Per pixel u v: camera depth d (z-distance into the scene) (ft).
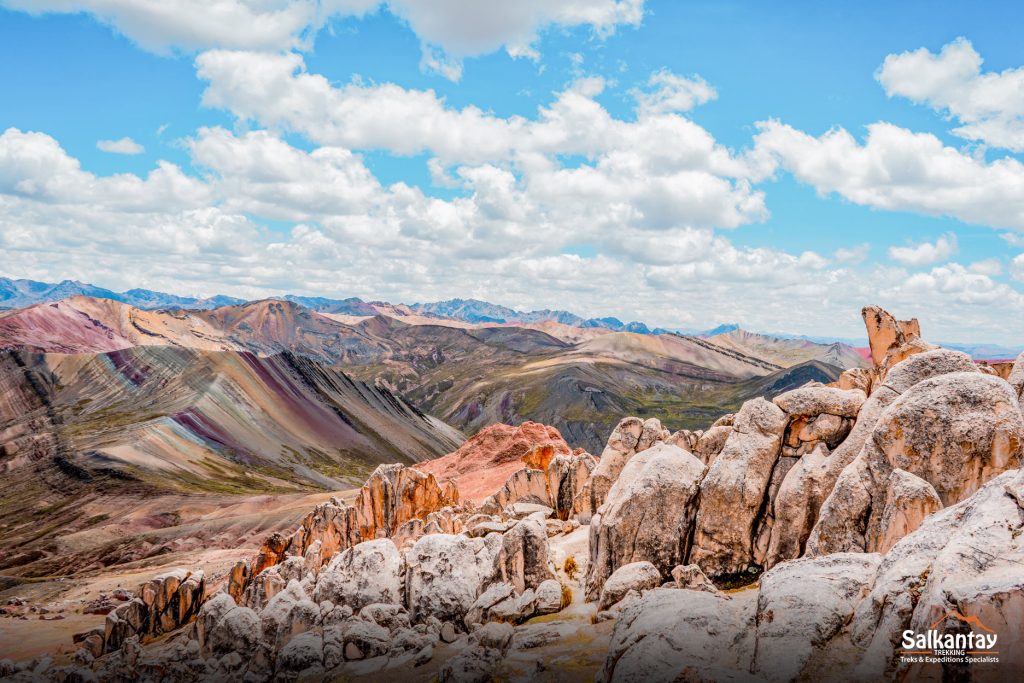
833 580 86.63
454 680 100.42
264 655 127.85
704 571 119.24
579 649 104.17
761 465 122.21
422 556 137.18
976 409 101.50
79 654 163.63
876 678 69.87
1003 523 74.02
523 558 132.36
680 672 79.00
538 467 249.34
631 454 164.45
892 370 120.37
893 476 100.17
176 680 129.29
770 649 78.38
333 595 138.31
